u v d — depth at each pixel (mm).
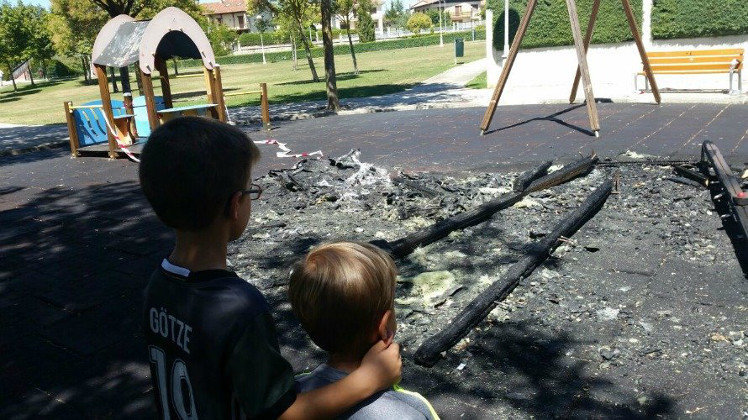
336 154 9938
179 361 1360
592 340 3514
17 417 3125
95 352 3793
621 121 11086
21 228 6848
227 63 71688
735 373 3104
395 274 1445
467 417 2873
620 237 5227
